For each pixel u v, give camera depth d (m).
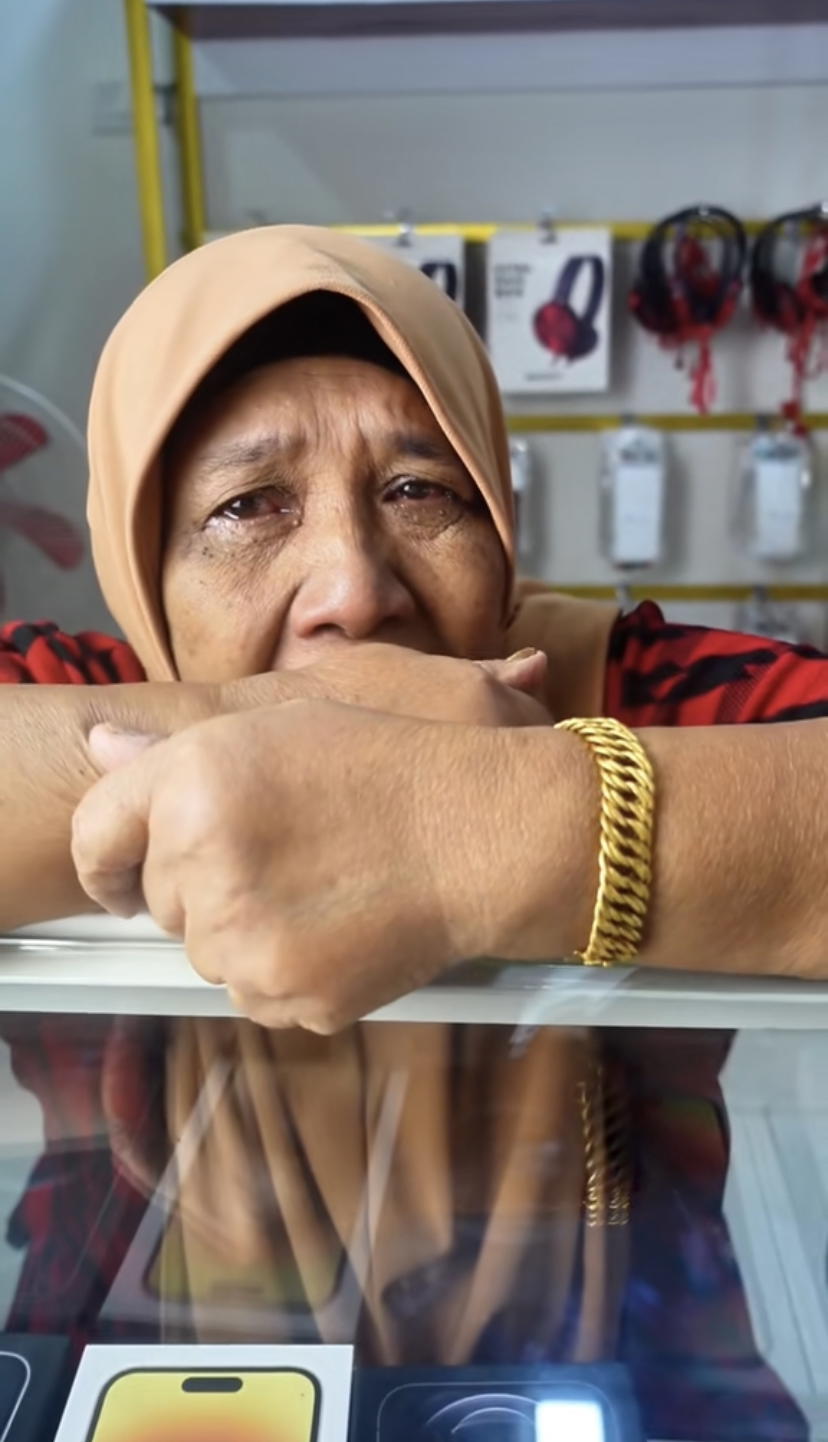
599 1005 0.44
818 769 0.45
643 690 0.78
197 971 0.44
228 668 0.67
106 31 1.70
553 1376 0.32
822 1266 0.36
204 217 1.72
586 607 0.86
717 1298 0.34
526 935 0.43
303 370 0.64
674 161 1.66
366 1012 0.43
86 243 1.78
